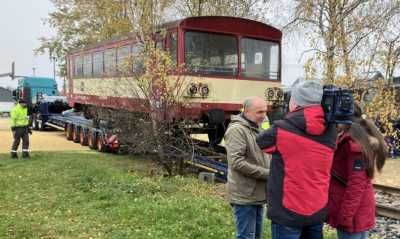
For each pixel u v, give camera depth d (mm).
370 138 4000
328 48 13820
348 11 15664
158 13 14133
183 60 11945
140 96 11461
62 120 23109
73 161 13523
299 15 18734
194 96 11906
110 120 13953
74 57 20344
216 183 10664
